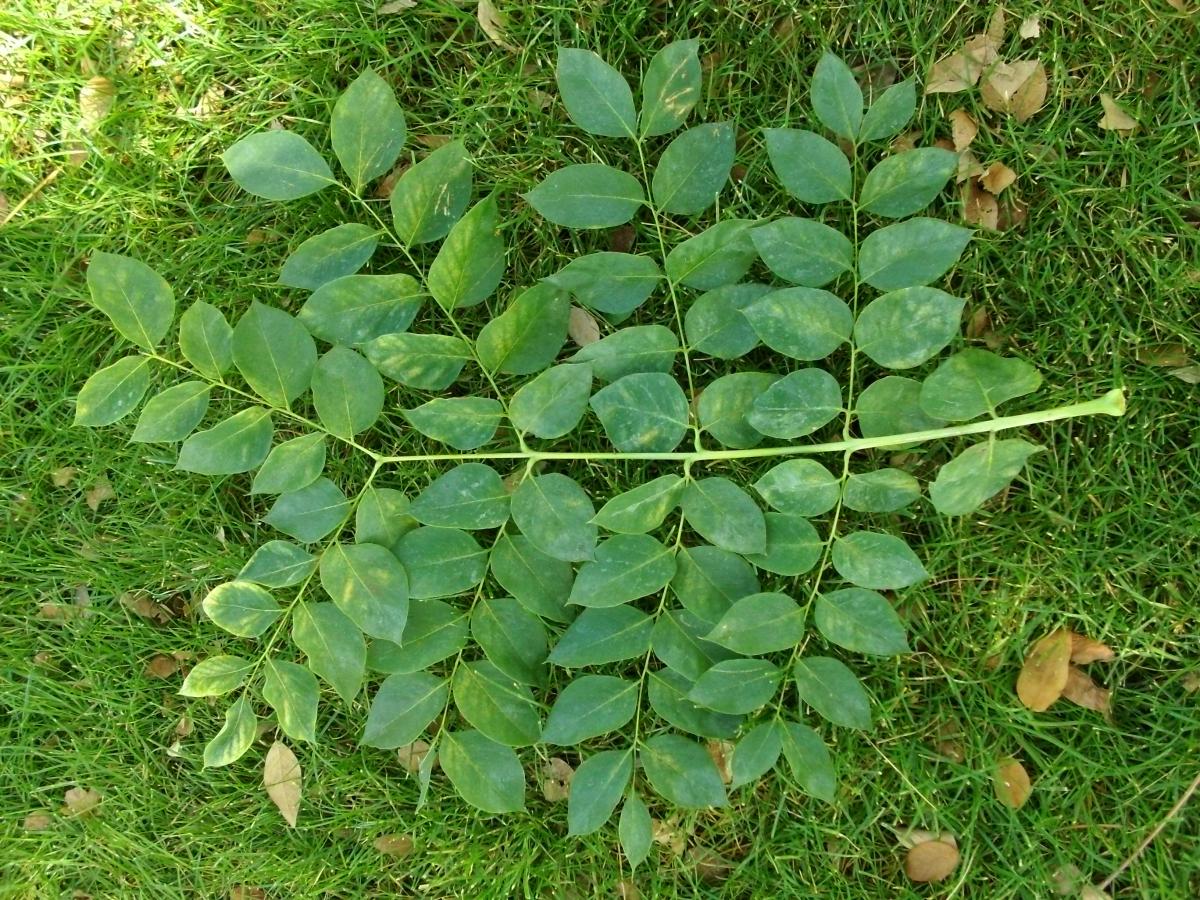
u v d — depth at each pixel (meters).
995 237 0.59
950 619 0.60
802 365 0.60
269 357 0.56
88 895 0.66
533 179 0.61
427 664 0.56
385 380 0.62
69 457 0.64
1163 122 0.58
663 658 0.55
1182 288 0.58
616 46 0.61
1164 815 0.58
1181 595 0.58
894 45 0.59
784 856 0.61
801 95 0.60
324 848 0.64
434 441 0.63
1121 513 0.58
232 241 0.63
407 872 0.63
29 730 0.66
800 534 0.55
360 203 0.62
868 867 0.61
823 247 0.54
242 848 0.65
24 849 0.65
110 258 0.56
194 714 0.65
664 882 0.62
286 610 0.57
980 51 0.59
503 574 0.55
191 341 0.56
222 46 0.62
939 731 0.60
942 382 0.52
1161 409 0.58
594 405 0.54
